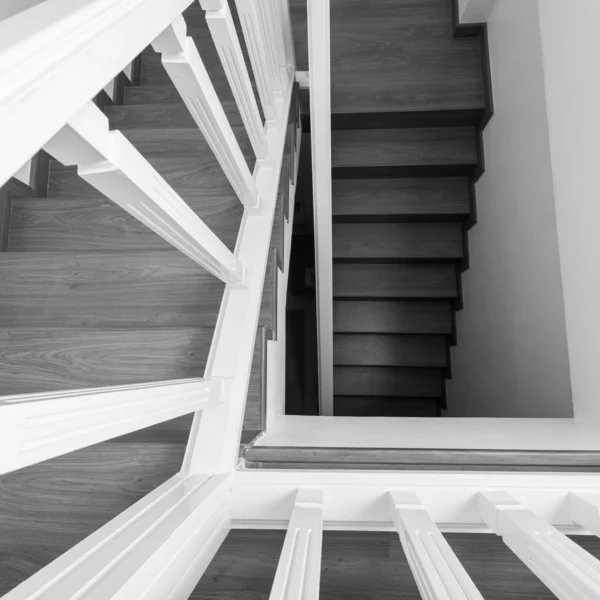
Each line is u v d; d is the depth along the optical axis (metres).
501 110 2.59
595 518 0.90
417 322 3.85
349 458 1.17
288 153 2.23
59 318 1.58
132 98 2.45
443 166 3.04
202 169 1.88
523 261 2.21
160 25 0.60
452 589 0.60
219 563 1.00
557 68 1.55
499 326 2.57
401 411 4.18
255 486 1.03
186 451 1.08
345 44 3.03
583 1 1.38
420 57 2.96
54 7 0.41
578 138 1.43
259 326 1.48
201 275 1.58
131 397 0.60
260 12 1.30
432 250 3.43
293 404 5.89
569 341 1.54
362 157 3.08
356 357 4.00
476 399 3.03
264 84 1.49
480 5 2.74
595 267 1.38
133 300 1.59
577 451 1.15
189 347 1.39
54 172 1.98
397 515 0.90
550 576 0.67
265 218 1.50
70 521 1.17
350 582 0.96
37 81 0.35
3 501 1.19
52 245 1.79
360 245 3.49
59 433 0.45
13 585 1.10
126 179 0.55
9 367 1.40
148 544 0.66
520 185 2.26
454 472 1.05
